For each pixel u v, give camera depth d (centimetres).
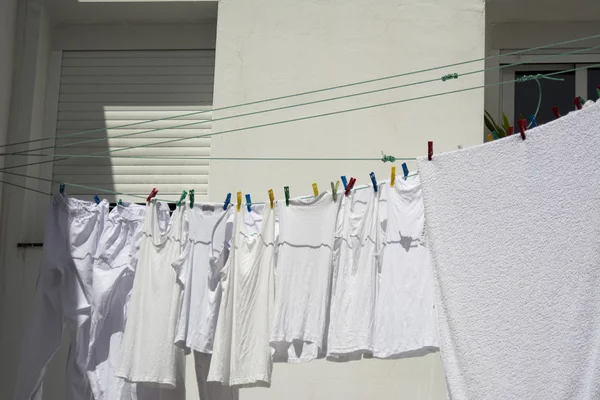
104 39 862
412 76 795
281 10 820
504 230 559
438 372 739
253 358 617
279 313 612
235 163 793
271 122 799
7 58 838
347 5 815
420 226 596
